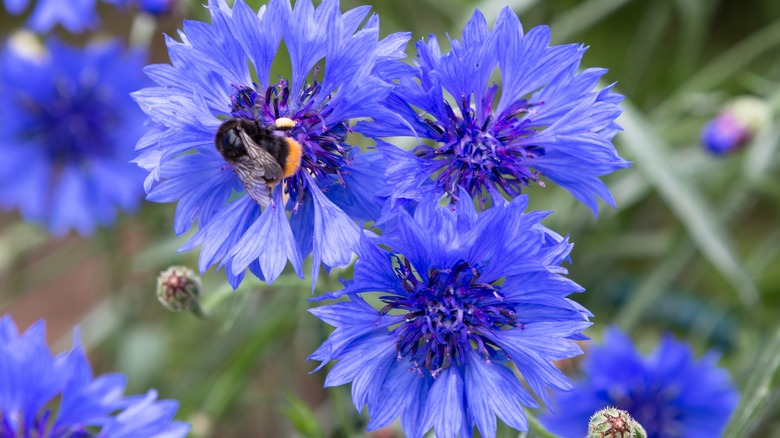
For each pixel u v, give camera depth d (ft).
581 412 1.09
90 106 1.32
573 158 0.86
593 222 1.32
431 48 0.83
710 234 1.12
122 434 0.82
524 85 0.86
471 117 0.85
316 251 0.82
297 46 0.84
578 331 0.81
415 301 0.83
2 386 0.82
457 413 0.82
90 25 1.23
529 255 0.80
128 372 1.29
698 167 1.31
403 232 0.80
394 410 0.82
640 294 1.26
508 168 0.85
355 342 0.82
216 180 0.86
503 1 1.18
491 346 0.83
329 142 0.84
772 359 0.96
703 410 1.10
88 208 1.31
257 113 0.84
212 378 1.25
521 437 0.89
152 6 1.16
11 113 1.30
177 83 0.82
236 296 0.94
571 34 1.31
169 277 0.94
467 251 0.81
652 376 1.10
